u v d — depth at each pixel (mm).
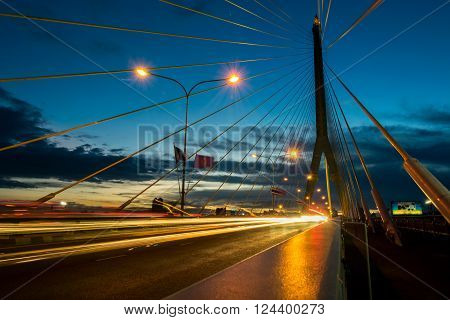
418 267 15250
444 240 22562
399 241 23562
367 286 9859
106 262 10672
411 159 10766
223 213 45406
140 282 7332
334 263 4883
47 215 20922
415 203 62750
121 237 20828
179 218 26812
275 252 6578
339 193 55000
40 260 11344
